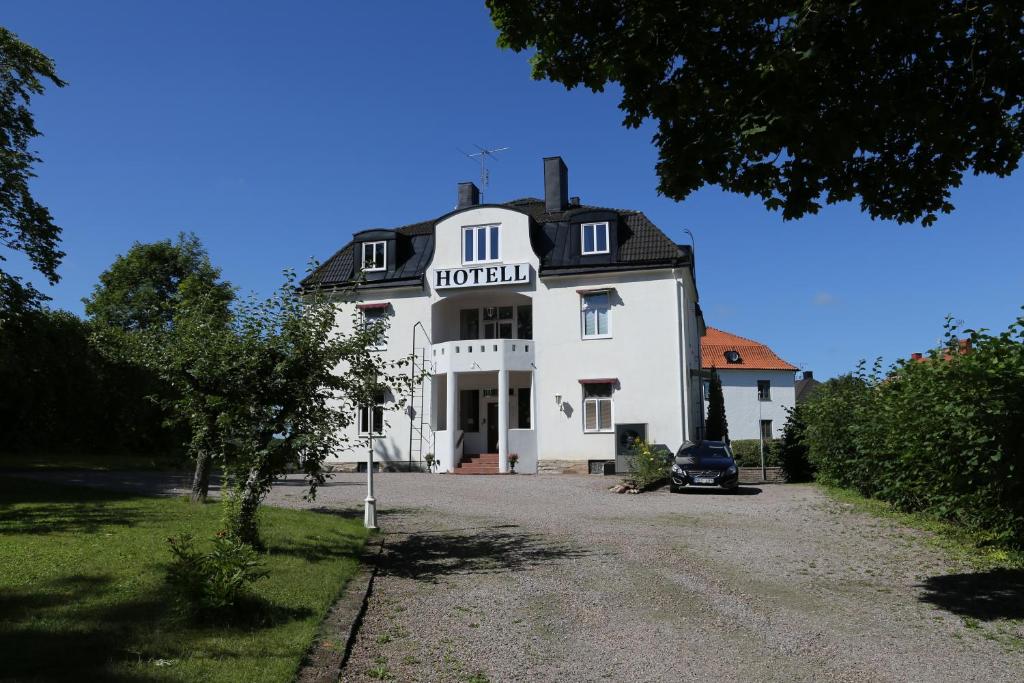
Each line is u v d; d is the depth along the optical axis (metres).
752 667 6.79
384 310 31.56
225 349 10.03
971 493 10.66
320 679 6.06
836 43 6.98
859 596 9.20
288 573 9.16
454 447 29.45
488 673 6.59
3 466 21.89
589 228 30.22
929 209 8.46
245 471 10.06
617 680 6.48
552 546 12.34
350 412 11.41
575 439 29.03
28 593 7.08
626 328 29.09
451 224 31.36
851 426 18.17
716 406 33.28
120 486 17.39
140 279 47.97
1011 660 6.89
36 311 23.00
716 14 7.66
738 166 7.93
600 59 8.44
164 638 6.22
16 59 22.00
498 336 32.19
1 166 21.53
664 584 9.81
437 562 11.08
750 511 16.78
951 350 11.76
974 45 7.36
